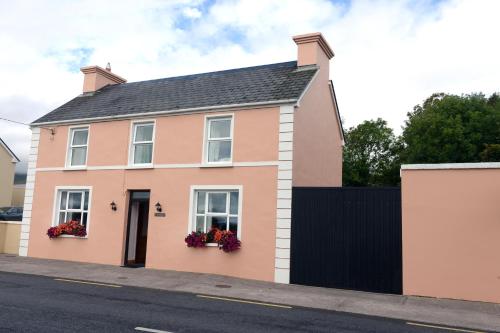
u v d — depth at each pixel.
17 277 12.05
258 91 14.49
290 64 16.38
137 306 8.66
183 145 14.80
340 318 8.38
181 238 14.27
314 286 12.16
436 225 11.06
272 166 13.26
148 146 15.70
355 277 11.79
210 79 17.09
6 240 18.17
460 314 9.11
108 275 12.87
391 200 11.69
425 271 11.02
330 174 17.34
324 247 12.25
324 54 16.62
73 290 10.25
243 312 8.50
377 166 41.84
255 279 12.91
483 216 10.66
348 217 12.09
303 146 14.19
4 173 35.53
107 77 20.19
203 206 14.38
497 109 35.22
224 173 13.95
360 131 42.78
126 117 15.91
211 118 14.70
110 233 15.47
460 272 10.69
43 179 17.17
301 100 14.01
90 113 16.94
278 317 8.18
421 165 11.38
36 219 16.97
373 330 7.51
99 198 15.90
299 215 12.67
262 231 13.06
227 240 13.20
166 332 6.71
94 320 7.29
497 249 10.42
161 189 14.90
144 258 15.95
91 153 16.42
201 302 9.39
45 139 17.47
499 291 10.27
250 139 13.74
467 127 34.19
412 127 37.00
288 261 12.54
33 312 7.70
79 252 15.89
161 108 15.44
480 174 10.81
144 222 16.19
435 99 38.31
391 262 11.45
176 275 13.22
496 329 8.01
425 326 8.04
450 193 11.02
